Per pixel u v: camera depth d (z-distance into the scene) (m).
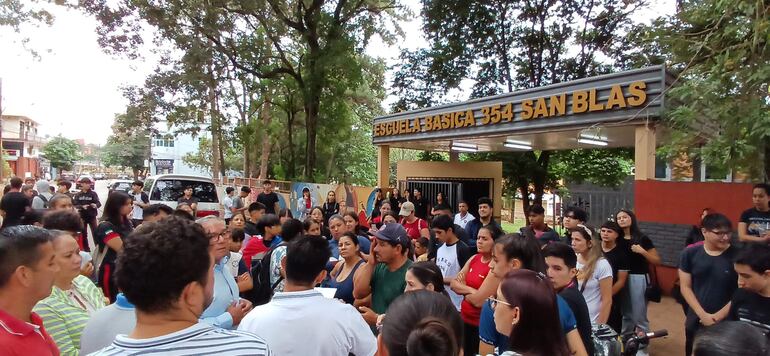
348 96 25.06
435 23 15.83
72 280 2.82
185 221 1.67
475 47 16.06
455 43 15.86
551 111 9.15
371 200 15.20
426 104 17.09
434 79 16.89
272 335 2.46
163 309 1.51
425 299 1.85
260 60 20.64
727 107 5.08
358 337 2.64
